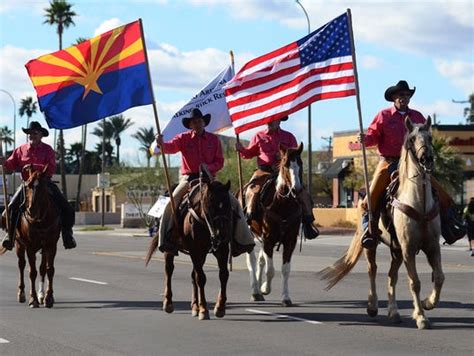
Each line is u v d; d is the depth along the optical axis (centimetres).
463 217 3206
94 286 1991
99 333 1320
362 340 1238
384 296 1748
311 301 1680
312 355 1132
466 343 1203
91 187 9931
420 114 1405
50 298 1633
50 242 1636
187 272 2322
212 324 1400
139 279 2152
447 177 5184
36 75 1633
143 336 1290
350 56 1579
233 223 1468
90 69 1622
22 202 1655
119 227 6469
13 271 2406
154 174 6581
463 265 2552
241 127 1677
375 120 1402
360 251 1446
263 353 1148
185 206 1448
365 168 1390
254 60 1664
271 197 1611
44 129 1706
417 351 1148
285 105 1639
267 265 1652
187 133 1498
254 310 1561
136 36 1612
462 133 5900
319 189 7212
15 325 1405
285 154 1576
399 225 1304
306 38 1620
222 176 6359
